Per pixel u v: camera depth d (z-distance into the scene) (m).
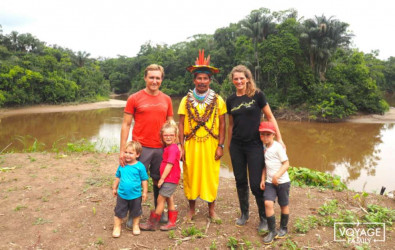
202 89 3.59
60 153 7.23
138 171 3.32
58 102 42.69
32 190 4.57
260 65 32.00
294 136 19.80
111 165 6.08
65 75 46.00
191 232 3.33
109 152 7.38
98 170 5.66
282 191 3.20
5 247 3.03
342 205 4.19
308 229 3.38
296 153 14.55
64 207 3.99
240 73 3.30
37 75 37.97
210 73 3.57
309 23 29.80
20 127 23.27
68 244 3.11
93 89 52.06
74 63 55.72
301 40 30.05
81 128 22.36
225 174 8.95
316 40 29.02
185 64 62.50
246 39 40.44
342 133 20.84
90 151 7.50
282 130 22.42
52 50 51.16
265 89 31.72
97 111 36.94
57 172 5.49
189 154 3.63
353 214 3.81
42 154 7.04
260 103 3.37
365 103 28.52
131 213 3.34
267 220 3.18
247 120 3.31
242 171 3.49
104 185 4.80
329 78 30.06
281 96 30.31
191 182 3.64
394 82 60.25
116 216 3.29
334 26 28.83
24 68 38.72
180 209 4.12
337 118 27.30
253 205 4.28
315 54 29.73
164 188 3.37
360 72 29.77
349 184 9.29
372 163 12.27
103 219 3.68
